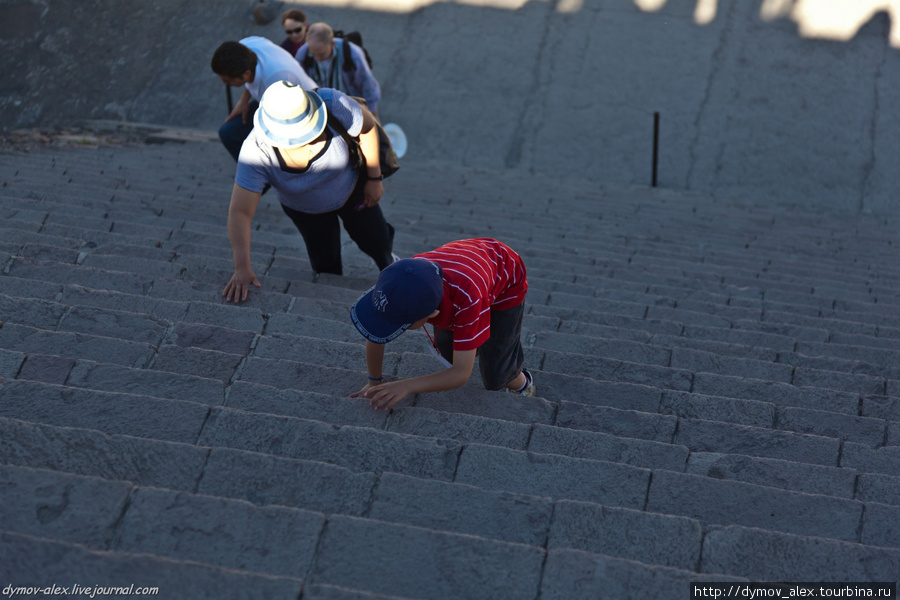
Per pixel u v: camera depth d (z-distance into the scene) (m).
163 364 3.35
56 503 2.03
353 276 5.59
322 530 2.07
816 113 14.68
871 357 4.84
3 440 2.33
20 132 11.12
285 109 3.60
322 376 3.38
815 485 2.82
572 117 14.81
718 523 2.52
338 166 3.99
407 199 9.62
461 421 3.02
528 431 2.98
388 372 3.61
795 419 3.50
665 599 1.97
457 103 15.09
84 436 2.38
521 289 3.06
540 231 8.37
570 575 2.01
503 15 16.39
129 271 4.63
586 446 2.95
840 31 15.68
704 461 2.92
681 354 4.32
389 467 2.65
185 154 10.83
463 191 10.62
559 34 16.03
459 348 2.76
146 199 7.16
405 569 2.01
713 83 15.15
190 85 15.15
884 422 3.48
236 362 3.40
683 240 8.88
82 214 6.20
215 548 2.01
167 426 2.70
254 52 5.24
